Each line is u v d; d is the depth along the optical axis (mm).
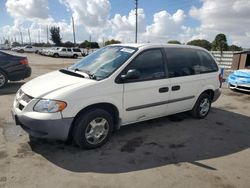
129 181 3098
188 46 5227
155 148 4070
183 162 3650
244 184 3160
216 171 3441
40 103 3443
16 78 8688
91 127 3809
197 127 5176
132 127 4961
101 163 3504
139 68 4219
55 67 18219
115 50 4547
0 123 4848
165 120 5504
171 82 4668
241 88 9289
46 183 2975
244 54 19859
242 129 5234
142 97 4266
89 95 3621
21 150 3760
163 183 3088
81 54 39344
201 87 5387
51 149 3838
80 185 2973
